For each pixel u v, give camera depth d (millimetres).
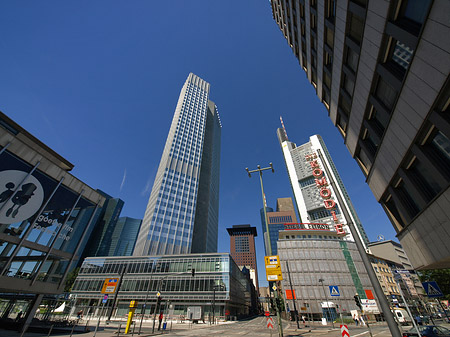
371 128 14336
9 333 16250
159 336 19016
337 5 15188
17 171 18047
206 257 58281
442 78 7926
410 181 11547
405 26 9617
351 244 63531
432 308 62531
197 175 110188
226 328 28797
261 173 19688
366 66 13125
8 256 16797
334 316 48438
